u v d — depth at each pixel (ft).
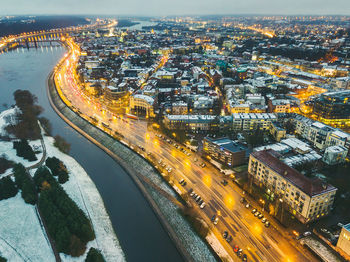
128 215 648.79
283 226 573.74
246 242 540.11
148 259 529.45
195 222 589.73
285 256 506.07
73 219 563.89
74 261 503.61
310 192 554.87
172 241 570.05
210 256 516.32
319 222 581.12
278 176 634.84
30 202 643.45
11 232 564.30
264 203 634.02
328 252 506.48
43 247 531.91
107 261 513.86
